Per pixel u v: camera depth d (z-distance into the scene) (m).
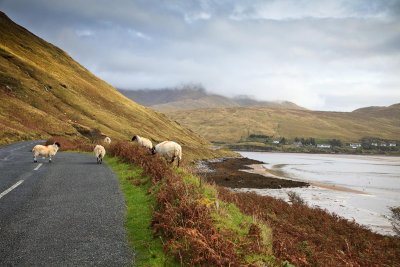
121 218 9.38
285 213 22.98
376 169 107.06
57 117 83.50
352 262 14.49
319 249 14.85
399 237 23.78
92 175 16.42
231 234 8.46
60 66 138.00
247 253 7.71
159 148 19.17
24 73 101.81
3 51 106.00
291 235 16.36
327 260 12.60
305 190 50.53
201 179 14.44
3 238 7.56
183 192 10.59
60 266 6.35
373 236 21.48
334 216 25.34
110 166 20.38
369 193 51.94
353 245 18.48
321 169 99.31
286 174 78.19
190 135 168.88
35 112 71.06
